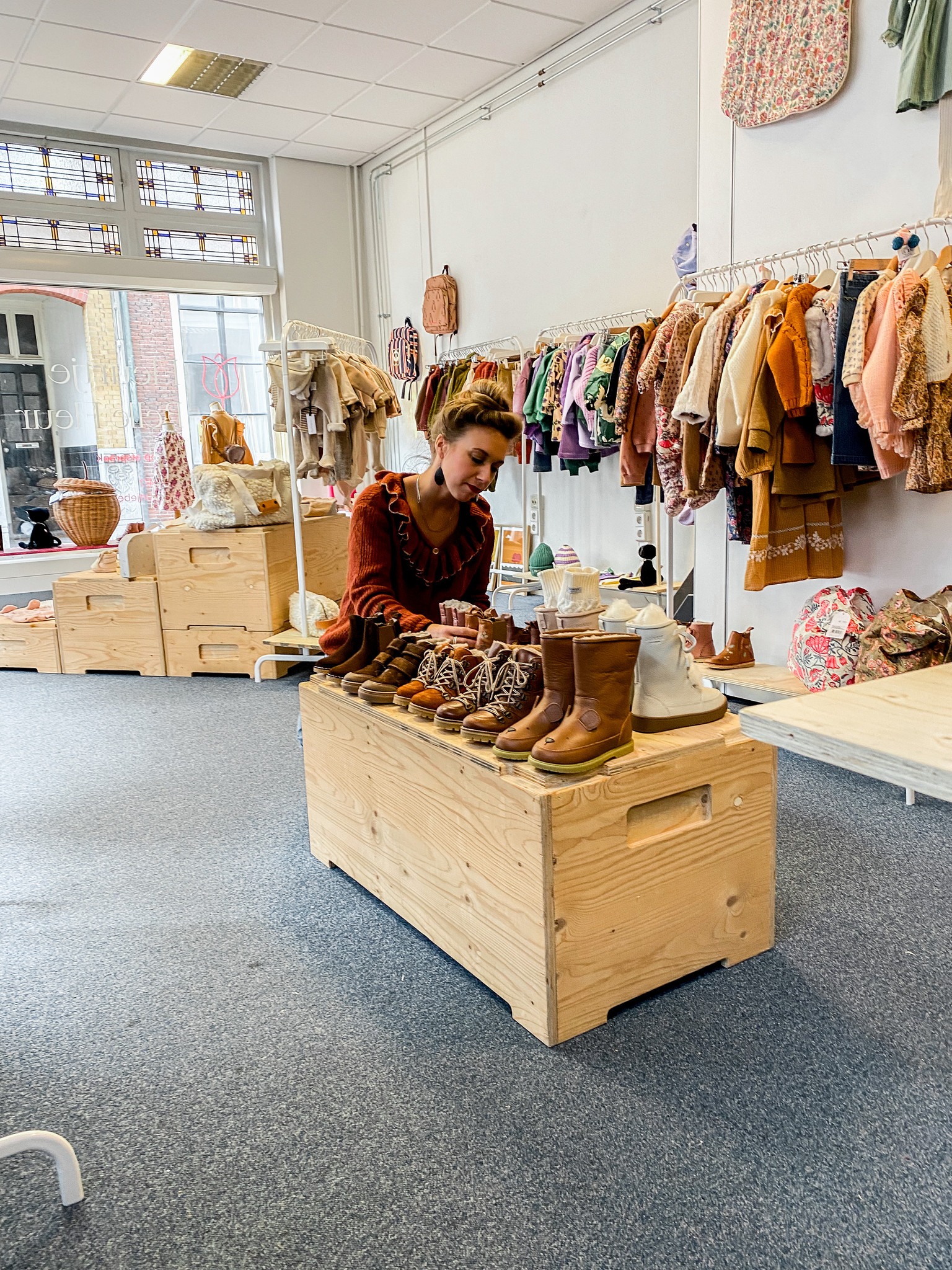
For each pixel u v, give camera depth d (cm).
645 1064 151
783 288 289
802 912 203
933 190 283
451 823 173
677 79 460
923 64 271
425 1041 161
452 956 182
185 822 274
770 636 360
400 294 730
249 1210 124
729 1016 165
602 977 159
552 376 461
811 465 294
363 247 758
